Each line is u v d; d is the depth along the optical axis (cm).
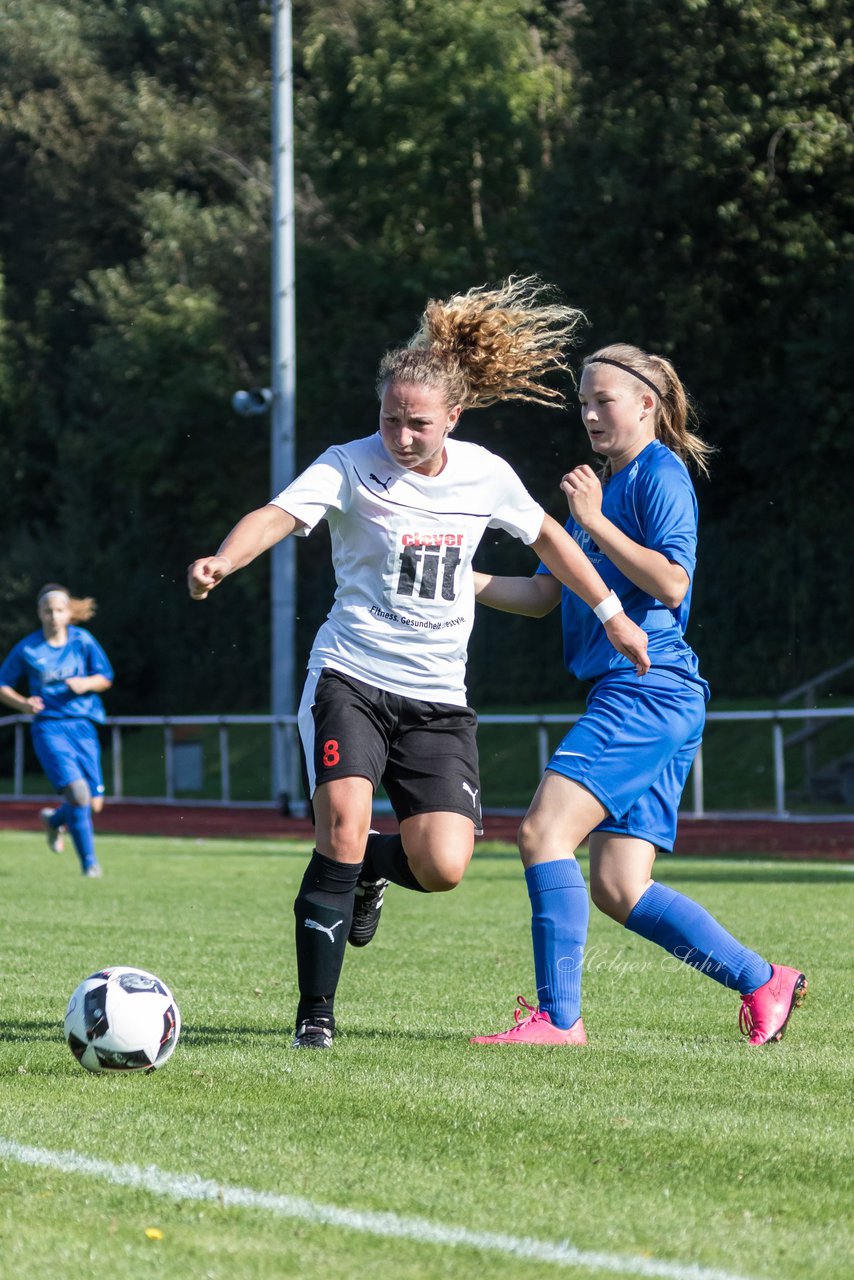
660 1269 906
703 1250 943
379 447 1611
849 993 2111
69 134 15025
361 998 2084
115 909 3306
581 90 9850
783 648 8306
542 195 9725
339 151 11875
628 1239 966
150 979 1519
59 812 4584
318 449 11875
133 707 11550
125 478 12962
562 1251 938
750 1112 1325
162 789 10175
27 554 12275
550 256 9444
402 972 2355
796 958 2452
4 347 14262
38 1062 1543
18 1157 1158
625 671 1683
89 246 15462
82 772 4200
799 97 8669
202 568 1451
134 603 11612
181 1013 1922
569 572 1609
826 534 8469
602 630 1698
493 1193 1064
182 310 12525
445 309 1656
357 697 1622
